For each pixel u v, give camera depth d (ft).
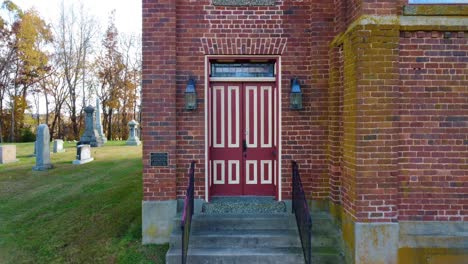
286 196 21.47
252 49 21.27
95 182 36.81
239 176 22.49
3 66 111.65
